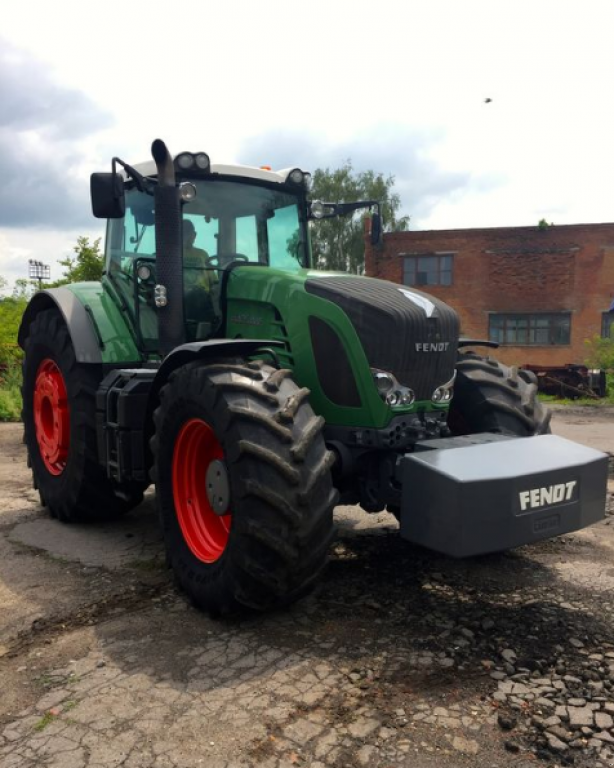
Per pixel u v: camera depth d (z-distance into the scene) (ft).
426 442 11.28
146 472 13.33
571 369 60.80
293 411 10.25
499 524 9.88
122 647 9.96
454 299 93.15
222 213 15.08
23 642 10.23
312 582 10.46
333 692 8.66
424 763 7.27
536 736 7.73
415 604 11.37
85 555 14.08
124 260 15.72
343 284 12.48
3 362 45.88
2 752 7.55
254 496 9.80
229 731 7.86
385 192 127.03
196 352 11.11
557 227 89.45
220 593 10.51
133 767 7.25
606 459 11.05
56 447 16.53
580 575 12.64
